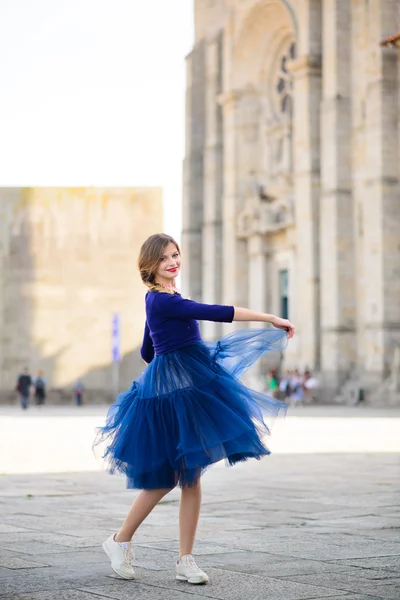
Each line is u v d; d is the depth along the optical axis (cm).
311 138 6944
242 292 7975
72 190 8931
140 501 856
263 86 8012
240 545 1034
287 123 7525
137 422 853
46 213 8931
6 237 8925
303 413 5238
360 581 828
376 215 6294
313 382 6525
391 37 6091
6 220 8938
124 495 1552
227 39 8131
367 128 6378
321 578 842
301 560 937
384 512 1324
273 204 7538
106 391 8825
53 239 8912
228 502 1449
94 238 8912
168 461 848
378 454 2466
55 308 8888
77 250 8912
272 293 7694
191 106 8625
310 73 6950
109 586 810
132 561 937
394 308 6275
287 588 798
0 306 8900
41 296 8894
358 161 6625
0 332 8888
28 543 1041
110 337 8869
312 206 6931
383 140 6275
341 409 5838
